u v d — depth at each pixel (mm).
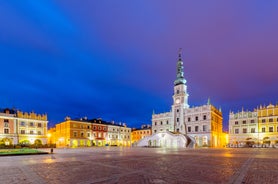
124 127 113438
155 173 12688
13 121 72062
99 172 13172
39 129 78938
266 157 24016
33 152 33281
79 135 90688
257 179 10898
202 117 76500
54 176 11953
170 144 68250
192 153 32312
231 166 15859
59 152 38031
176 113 85562
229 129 77812
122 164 17422
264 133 69875
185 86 87688
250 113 73938
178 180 10625
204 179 10875
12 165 17562
